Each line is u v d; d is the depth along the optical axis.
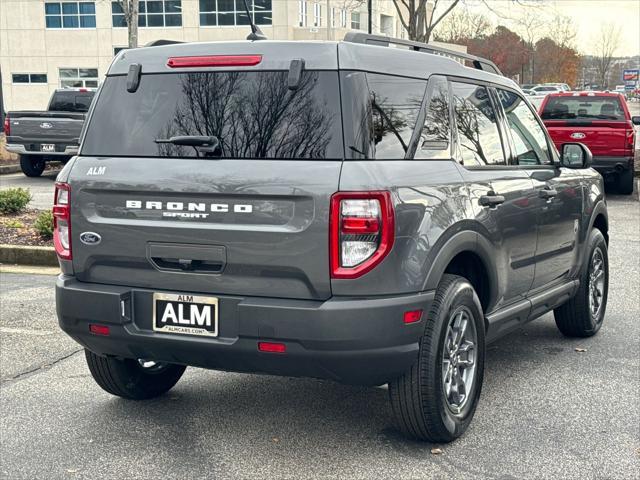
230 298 3.88
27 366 5.70
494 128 5.06
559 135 15.84
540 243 5.34
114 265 4.14
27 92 56.91
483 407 4.90
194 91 4.09
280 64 3.94
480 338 4.49
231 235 3.84
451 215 4.15
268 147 3.87
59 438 4.41
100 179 4.12
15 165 20.97
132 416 4.75
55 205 4.29
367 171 3.72
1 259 9.54
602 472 3.98
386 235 3.71
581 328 6.40
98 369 4.74
